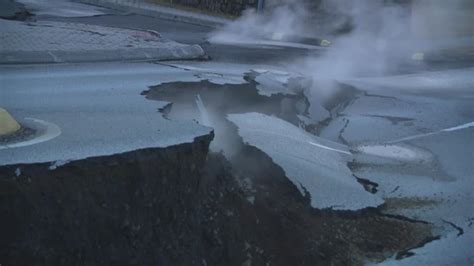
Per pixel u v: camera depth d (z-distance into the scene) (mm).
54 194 3131
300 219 4367
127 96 5594
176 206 3672
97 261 3146
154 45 8703
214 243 3758
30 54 7023
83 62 7426
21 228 2941
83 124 4348
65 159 3307
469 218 4770
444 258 4129
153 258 3381
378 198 4875
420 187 5363
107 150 3533
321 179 4926
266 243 4039
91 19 12734
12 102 5109
